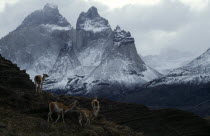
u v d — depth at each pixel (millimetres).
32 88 67062
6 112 48562
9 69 72500
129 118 81188
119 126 60344
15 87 64875
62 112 47125
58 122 48469
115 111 83625
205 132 79062
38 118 48656
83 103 78750
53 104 46812
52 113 49812
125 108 85000
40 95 60188
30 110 51562
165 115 83188
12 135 39375
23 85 66375
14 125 43250
